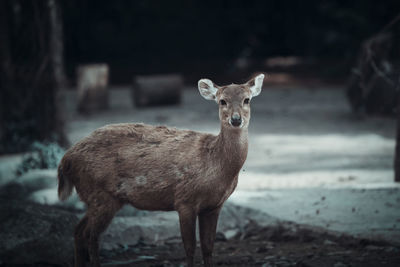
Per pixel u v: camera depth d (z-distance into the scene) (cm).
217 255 788
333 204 990
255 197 1067
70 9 4334
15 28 1753
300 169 1388
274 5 4906
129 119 2403
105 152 655
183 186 619
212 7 4966
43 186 1051
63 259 718
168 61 4759
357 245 782
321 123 2230
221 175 614
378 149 1639
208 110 2675
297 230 866
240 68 4547
